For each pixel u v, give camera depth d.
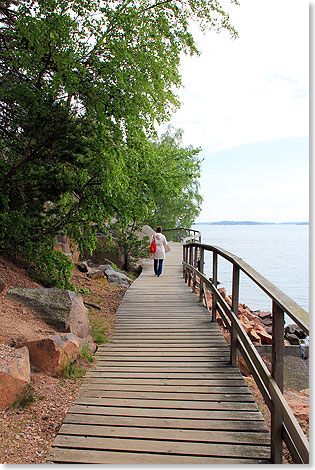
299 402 4.70
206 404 3.76
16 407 3.37
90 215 7.18
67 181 6.42
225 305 5.07
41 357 4.18
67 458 2.85
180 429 3.29
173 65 6.81
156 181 8.16
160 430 3.26
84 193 7.05
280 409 2.79
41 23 5.25
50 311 5.24
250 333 7.93
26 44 5.84
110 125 5.98
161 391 4.05
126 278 11.88
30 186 6.49
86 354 4.99
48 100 5.94
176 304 8.45
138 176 7.88
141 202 7.84
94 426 3.31
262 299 22.84
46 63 6.04
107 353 5.29
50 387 3.93
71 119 6.20
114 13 5.66
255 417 3.51
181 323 6.85
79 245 7.73
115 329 6.52
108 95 5.88
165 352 5.32
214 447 3.02
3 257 7.97
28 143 6.45
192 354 5.23
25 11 5.64
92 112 5.91
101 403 3.75
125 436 3.16
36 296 5.45
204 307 8.15
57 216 7.46
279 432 2.81
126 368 4.71
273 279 29.95
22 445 2.94
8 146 6.75
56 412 3.53
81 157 6.31
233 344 4.79
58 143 5.98
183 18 6.54
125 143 6.58
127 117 6.05
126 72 5.89
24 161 6.31
